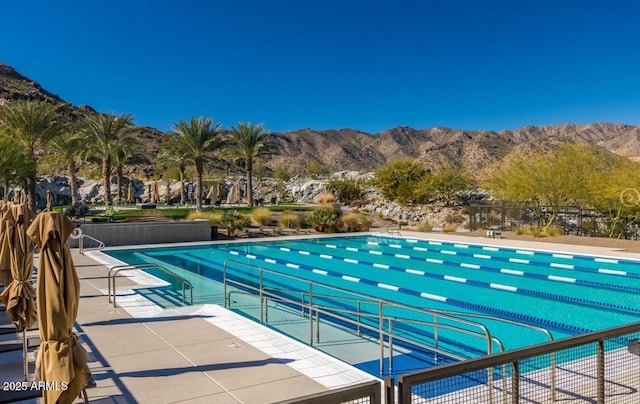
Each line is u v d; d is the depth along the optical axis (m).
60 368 3.93
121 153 45.34
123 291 11.17
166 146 45.91
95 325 8.03
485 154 142.75
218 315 8.75
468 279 14.51
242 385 5.45
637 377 5.43
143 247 20.94
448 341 8.41
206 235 23.72
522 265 17.03
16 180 29.97
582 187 24.23
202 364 6.13
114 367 6.01
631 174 22.64
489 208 27.02
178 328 7.86
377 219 33.97
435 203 38.50
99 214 30.70
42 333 4.03
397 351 7.69
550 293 12.55
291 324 9.37
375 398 2.66
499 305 11.46
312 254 20.28
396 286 13.73
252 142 42.91
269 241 23.75
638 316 10.41
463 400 4.68
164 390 5.29
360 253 20.42
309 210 36.66
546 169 25.17
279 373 5.83
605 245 20.17
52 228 3.94
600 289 13.07
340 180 47.16
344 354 7.53
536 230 24.14
